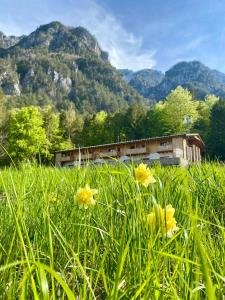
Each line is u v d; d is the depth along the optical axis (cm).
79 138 9800
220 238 209
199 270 131
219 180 430
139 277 134
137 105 10200
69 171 423
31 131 5931
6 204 232
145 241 161
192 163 524
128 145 4347
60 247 199
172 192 261
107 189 255
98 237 216
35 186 291
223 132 7825
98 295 155
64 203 257
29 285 148
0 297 141
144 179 170
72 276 159
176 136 4134
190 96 9119
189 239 161
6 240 200
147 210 198
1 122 7831
